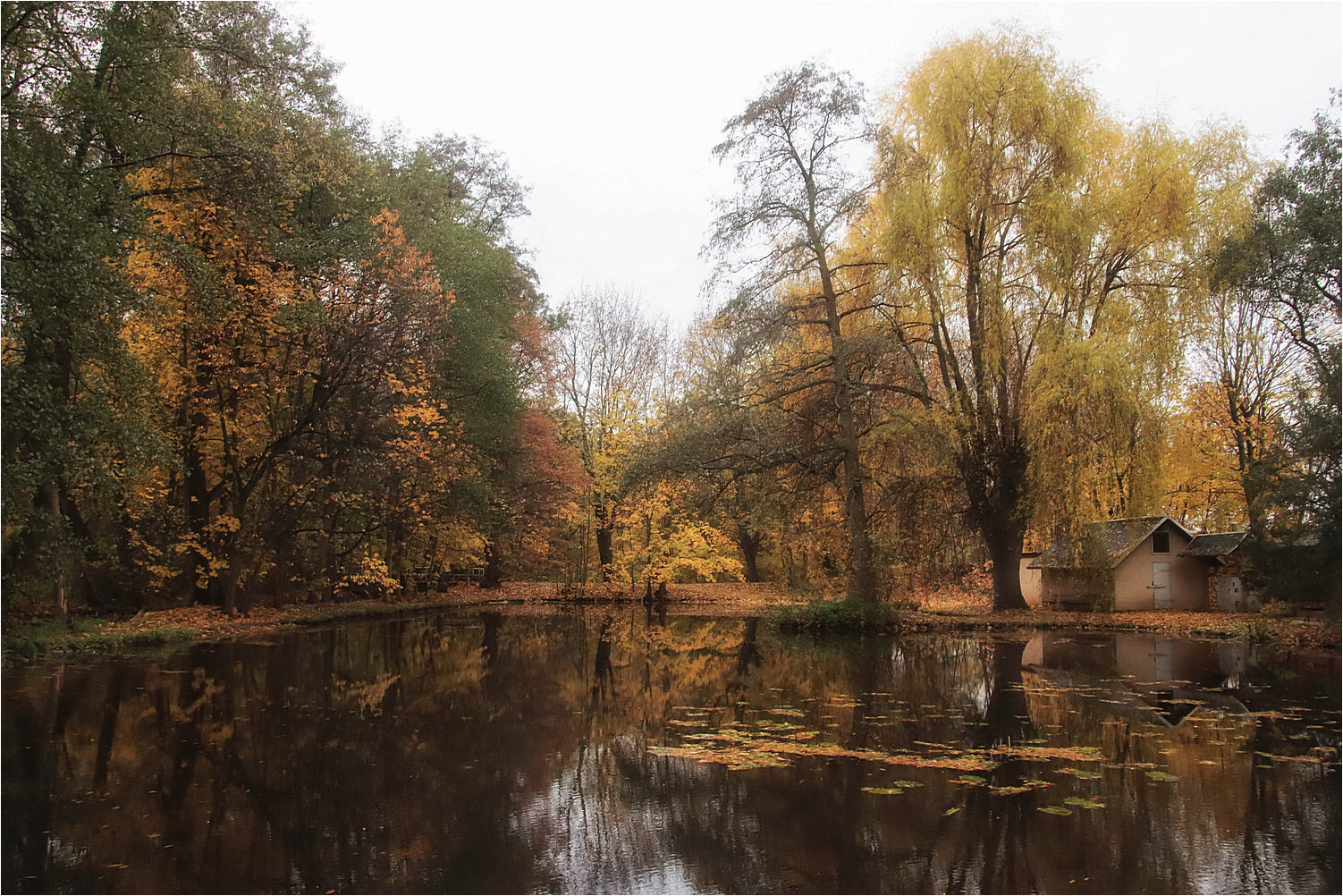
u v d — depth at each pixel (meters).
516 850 5.95
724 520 37.25
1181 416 31.67
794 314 22.03
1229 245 21.19
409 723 10.05
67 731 9.23
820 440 22.42
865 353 20.62
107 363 13.73
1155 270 23.08
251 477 21.12
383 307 20.59
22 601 16.98
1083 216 21.69
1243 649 18.05
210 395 20.62
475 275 26.45
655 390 45.19
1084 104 22.16
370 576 25.14
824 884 5.39
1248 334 29.94
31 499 14.63
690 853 5.87
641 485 22.75
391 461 22.69
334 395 21.22
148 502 19.39
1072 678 13.84
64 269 11.32
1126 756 8.53
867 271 23.75
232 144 15.91
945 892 5.21
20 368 11.67
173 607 20.78
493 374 26.53
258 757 8.29
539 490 32.94
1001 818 6.59
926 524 21.62
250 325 19.56
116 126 14.11
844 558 22.97
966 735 9.48
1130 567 29.11
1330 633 18.58
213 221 18.64
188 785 7.34
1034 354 23.33
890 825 6.45
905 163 21.44
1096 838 6.16
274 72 17.75
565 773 7.88
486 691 12.38
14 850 5.79
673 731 9.74
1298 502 18.09
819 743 9.11
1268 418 30.41
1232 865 5.62
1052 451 20.89
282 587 24.02
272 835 6.16
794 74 20.98
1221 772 7.88
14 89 12.34
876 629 21.42
